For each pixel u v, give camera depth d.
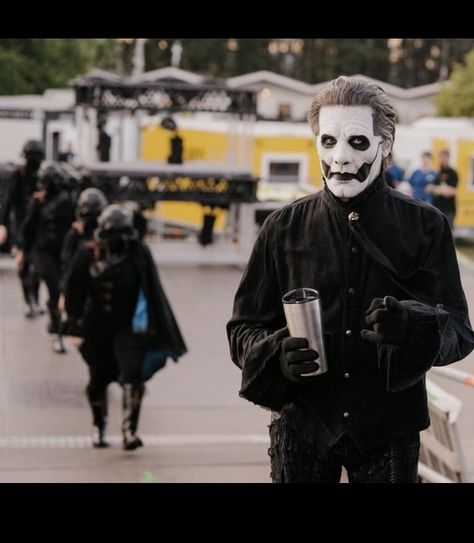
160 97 49.97
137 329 20.16
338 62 165.88
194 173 46.53
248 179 46.97
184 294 39.59
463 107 93.81
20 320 34.12
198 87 46.72
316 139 8.16
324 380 8.08
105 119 46.25
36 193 29.95
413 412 8.13
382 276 7.99
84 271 20.30
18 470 18.86
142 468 19.16
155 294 20.20
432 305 8.02
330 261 8.07
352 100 7.96
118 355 20.20
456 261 8.14
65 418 23.02
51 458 19.81
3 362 28.41
